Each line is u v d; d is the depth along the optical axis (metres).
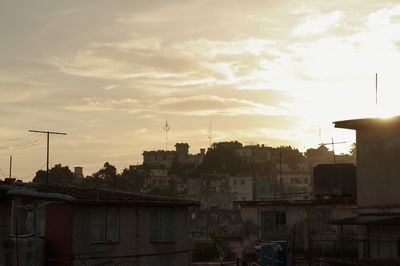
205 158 165.38
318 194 42.56
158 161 191.12
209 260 46.19
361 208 30.72
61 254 29.02
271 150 181.88
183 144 198.50
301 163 172.25
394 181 29.59
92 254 29.80
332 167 42.47
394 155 29.75
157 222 33.09
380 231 29.06
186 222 34.81
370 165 30.64
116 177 95.44
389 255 28.38
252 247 40.81
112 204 30.53
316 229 38.88
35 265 27.98
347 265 22.83
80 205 29.64
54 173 98.50
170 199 34.34
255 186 124.50
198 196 125.25
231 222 84.50
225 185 139.12
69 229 29.11
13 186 31.97
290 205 40.09
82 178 102.81
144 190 119.44
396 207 29.28
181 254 34.16
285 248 26.58
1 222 31.67
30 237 28.27
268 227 40.62
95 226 30.17
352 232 37.38
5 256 28.16
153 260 32.59
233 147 177.00
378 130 30.53
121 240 31.09
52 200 29.50
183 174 164.88
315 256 37.88
